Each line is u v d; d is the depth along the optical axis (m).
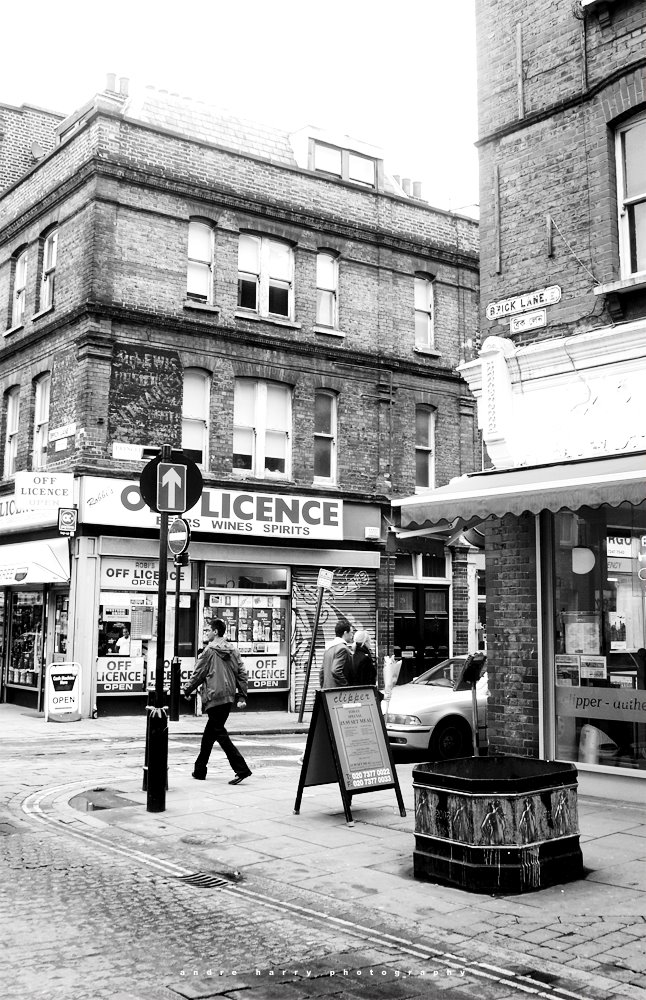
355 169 23.22
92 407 18.23
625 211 9.85
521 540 10.17
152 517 18.48
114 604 18.30
